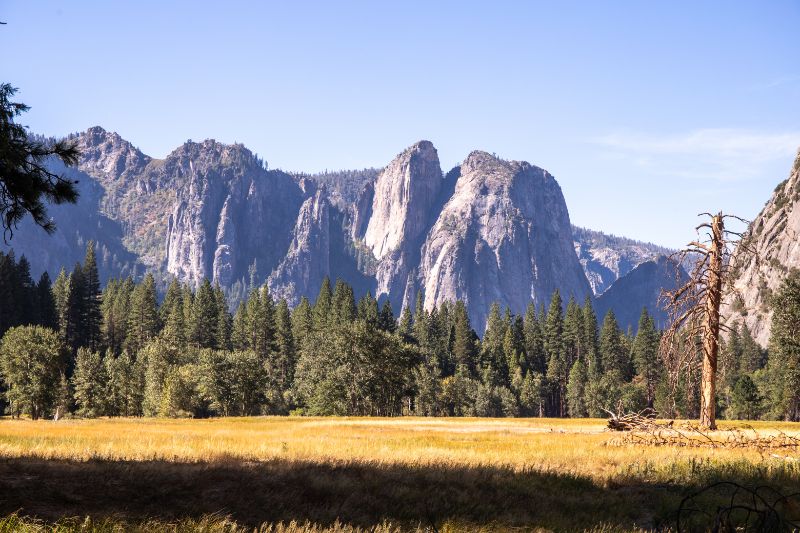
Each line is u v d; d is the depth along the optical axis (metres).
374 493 13.07
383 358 101.69
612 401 141.75
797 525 10.55
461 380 140.00
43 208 15.75
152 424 47.00
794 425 36.94
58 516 10.09
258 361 101.56
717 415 120.38
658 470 16.59
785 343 67.19
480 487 14.14
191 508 11.09
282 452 19.09
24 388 88.56
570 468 17.17
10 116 14.49
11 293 134.50
